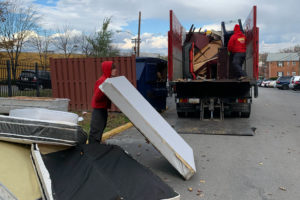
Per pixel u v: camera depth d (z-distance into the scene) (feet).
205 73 40.22
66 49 113.39
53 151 12.98
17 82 40.91
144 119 14.67
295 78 116.78
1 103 29.27
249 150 20.68
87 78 36.68
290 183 14.64
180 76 37.52
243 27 39.14
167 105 52.08
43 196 10.41
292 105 51.78
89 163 11.89
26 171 11.55
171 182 14.84
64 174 11.41
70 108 37.65
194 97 32.99
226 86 32.17
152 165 17.42
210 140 23.73
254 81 29.01
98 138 17.70
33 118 13.96
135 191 10.98
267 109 45.32
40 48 108.27
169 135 16.38
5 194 10.05
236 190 13.85
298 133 26.27
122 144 22.18
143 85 34.53
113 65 17.31
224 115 35.96
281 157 18.94
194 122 31.45
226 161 18.22
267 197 13.07
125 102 14.61
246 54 34.60
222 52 35.55
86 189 10.51
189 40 40.81
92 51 103.76
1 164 11.36
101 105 17.40
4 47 93.15
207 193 13.53
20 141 12.85
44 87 45.47
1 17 80.59
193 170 14.82
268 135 25.46
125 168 12.26
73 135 13.03
